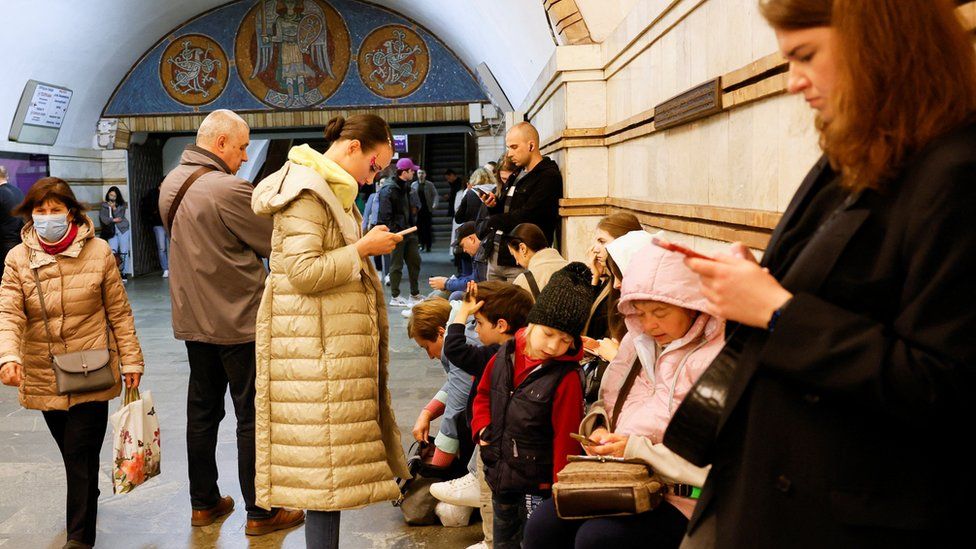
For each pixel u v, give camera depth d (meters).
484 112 16.50
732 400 1.41
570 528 2.56
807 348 1.24
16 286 3.72
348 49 16.66
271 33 16.64
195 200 3.98
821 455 1.27
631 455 2.20
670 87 4.14
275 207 3.18
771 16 1.29
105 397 3.80
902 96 1.20
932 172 1.17
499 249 5.88
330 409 3.22
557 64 6.34
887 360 1.17
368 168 3.39
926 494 1.22
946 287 1.14
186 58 16.77
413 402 6.45
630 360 2.46
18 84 14.02
